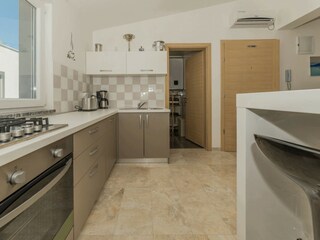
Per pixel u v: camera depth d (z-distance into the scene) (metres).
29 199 0.81
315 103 0.69
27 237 0.86
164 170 3.04
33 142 0.85
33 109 2.16
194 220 1.78
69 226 1.30
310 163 0.77
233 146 4.17
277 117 1.14
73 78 3.04
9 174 0.72
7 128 0.97
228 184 2.53
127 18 3.78
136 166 3.23
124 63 3.66
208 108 4.18
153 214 1.87
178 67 6.55
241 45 4.07
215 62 4.12
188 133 5.23
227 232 1.62
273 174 1.19
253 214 1.19
